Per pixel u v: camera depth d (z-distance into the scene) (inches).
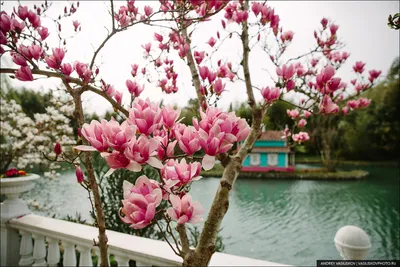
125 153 22.9
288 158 910.4
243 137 26.3
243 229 384.2
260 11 64.2
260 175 840.9
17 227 102.0
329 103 50.1
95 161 140.4
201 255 32.5
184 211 25.4
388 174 887.1
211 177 639.1
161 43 77.3
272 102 44.4
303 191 649.0
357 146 1151.0
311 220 426.6
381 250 325.4
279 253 306.2
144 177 24.9
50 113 282.8
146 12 65.5
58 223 97.2
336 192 635.5
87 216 247.0
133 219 22.0
